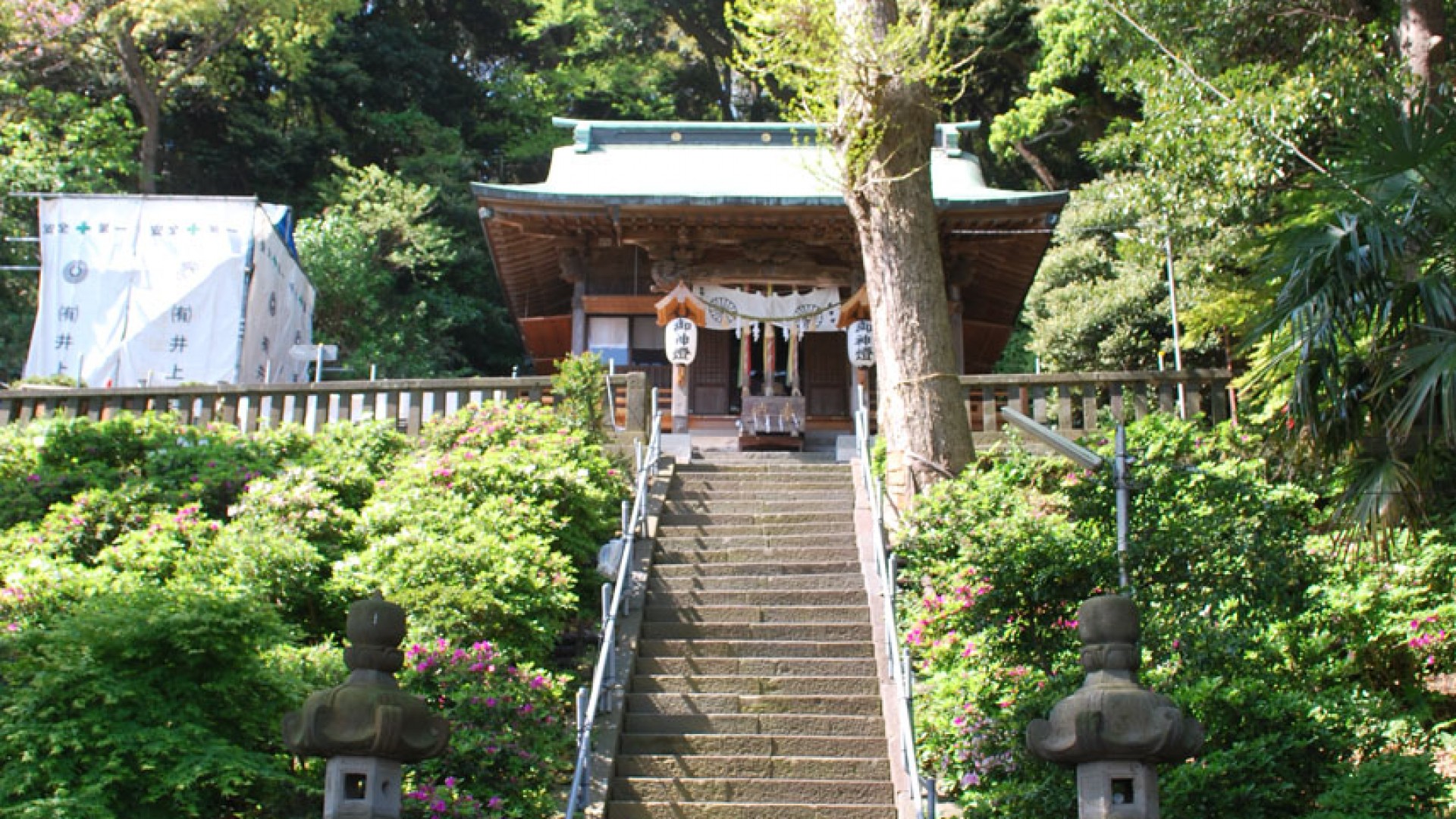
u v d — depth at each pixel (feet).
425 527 31.83
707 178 61.98
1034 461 37.14
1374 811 19.29
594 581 34.42
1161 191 43.83
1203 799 20.04
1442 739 26.08
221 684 21.36
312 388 43.52
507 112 114.32
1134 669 15.42
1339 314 24.43
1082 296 71.46
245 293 58.80
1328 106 40.63
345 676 24.63
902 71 36.65
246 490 35.12
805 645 31.07
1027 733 15.56
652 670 30.58
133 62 88.63
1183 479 22.79
